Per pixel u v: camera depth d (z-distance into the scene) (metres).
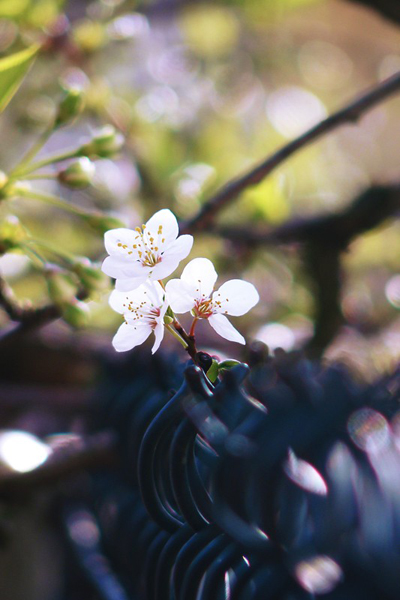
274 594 0.23
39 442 0.48
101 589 0.45
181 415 0.24
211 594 0.25
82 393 0.62
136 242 0.25
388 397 0.24
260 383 0.26
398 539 0.22
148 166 0.67
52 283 0.33
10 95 0.31
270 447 0.23
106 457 0.47
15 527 0.51
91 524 0.54
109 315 0.65
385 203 0.58
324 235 0.61
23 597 0.50
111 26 0.60
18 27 0.51
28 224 0.69
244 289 0.25
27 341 0.60
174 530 0.25
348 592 0.22
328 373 0.25
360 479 0.23
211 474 0.25
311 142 0.39
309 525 0.24
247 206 0.58
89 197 0.68
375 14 0.49
